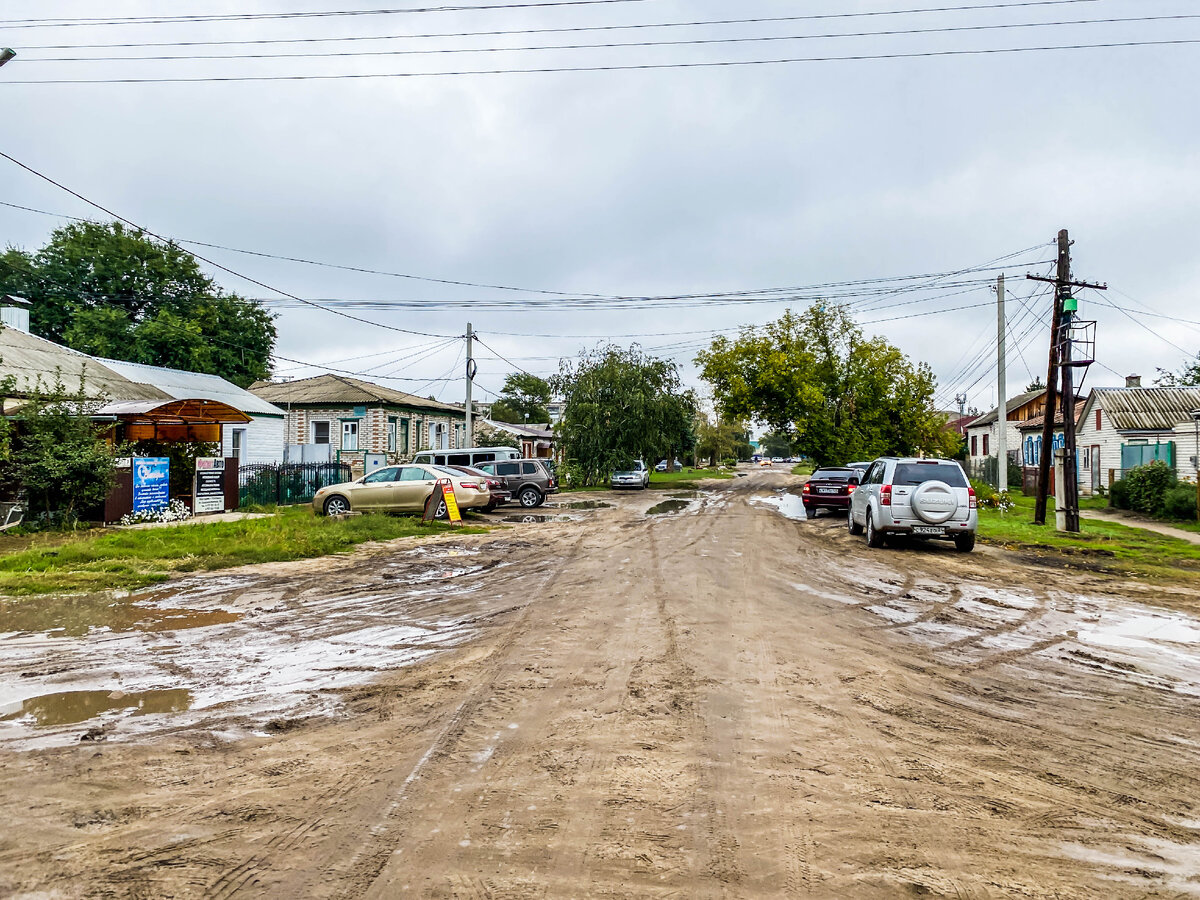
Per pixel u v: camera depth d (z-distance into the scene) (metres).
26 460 15.60
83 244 35.62
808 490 21.59
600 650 6.65
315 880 3.01
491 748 4.43
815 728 4.79
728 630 7.42
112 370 24.38
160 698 5.38
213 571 11.10
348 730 4.73
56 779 3.97
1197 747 4.54
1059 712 5.17
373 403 35.56
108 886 2.96
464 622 7.85
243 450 27.98
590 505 27.14
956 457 47.19
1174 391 30.66
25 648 6.77
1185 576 11.19
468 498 19.75
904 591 9.77
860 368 40.47
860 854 3.24
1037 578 10.91
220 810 3.62
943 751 4.43
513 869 3.10
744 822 3.52
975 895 2.94
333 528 15.45
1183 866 3.17
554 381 41.06
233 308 39.50
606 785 3.92
